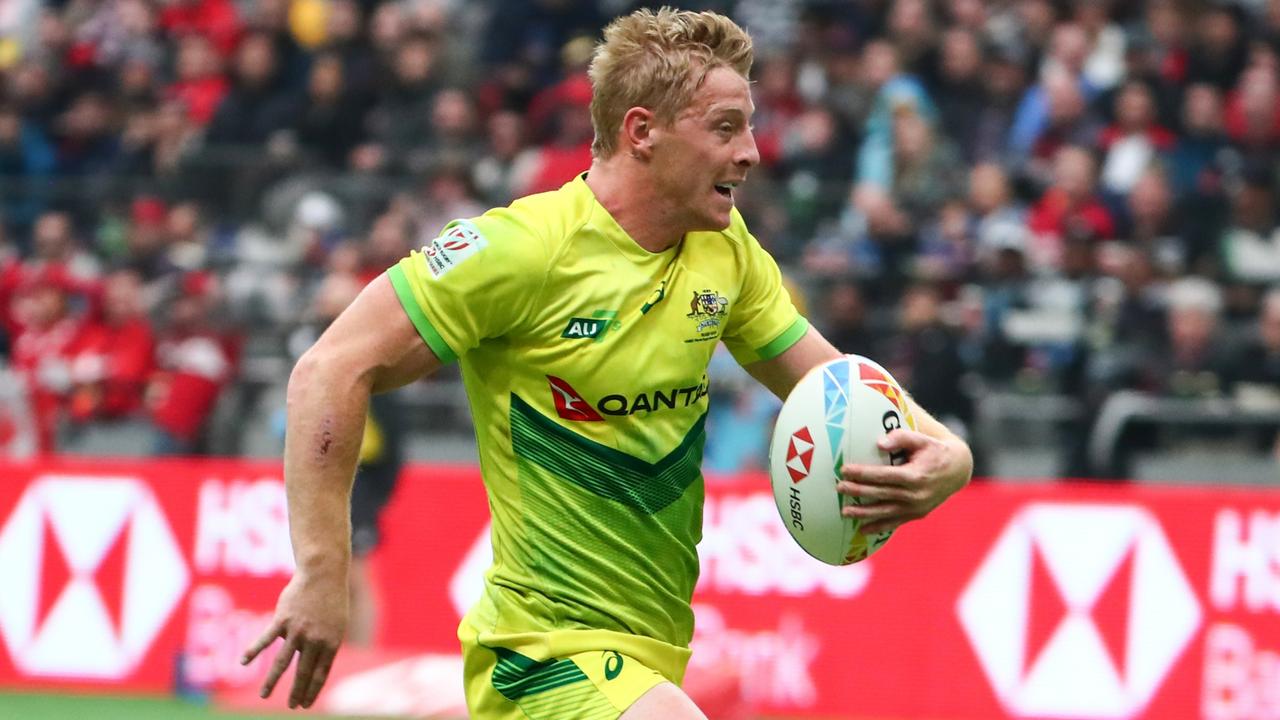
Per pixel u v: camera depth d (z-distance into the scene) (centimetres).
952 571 3033
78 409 3997
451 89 4562
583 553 1383
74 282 4153
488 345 1387
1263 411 3384
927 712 3012
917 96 4297
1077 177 3869
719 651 3112
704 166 1352
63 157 4941
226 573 3322
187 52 4962
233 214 4256
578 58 4441
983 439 3462
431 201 4003
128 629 3359
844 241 3816
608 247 1366
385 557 3272
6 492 3450
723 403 3588
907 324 3494
